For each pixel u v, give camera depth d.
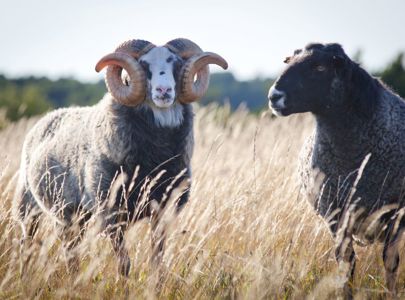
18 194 18.33
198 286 13.44
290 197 16.11
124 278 13.26
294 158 21.05
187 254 14.11
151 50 15.64
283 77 14.52
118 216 15.25
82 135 16.22
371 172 14.58
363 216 14.81
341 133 14.64
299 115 27.61
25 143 18.84
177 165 15.82
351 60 14.73
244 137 28.44
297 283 12.77
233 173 18.14
